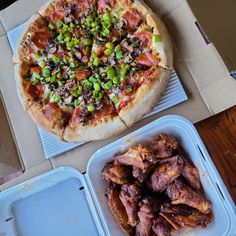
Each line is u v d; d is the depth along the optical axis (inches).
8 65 18.7
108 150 15.0
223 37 15.3
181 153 14.8
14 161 17.2
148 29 16.2
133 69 16.2
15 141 17.7
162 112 15.9
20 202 17.1
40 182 16.2
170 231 14.5
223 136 14.9
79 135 16.2
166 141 14.4
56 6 17.8
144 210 14.1
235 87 14.9
